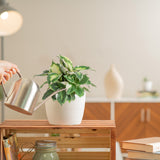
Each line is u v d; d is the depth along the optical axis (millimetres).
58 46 4590
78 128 1546
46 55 4574
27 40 4559
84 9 4602
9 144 1560
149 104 4180
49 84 1550
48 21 4578
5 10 3105
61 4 4590
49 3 4574
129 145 1649
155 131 4188
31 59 4559
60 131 1714
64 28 4590
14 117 2082
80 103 1584
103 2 4609
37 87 1412
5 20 3127
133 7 4617
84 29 4605
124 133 4160
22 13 4547
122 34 4625
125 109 4164
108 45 4617
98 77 4594
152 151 1570
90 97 4539
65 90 1553
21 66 4551
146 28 4633
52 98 1563
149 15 4633
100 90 4578
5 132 1704
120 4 4621
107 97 4211
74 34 4602
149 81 4383
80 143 1730
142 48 4637
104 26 4617
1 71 1516
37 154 1566
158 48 4645
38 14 4570
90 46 4609
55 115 1576
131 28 4633
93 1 4605
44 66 4570
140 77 4641
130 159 1637
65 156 1722
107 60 4621
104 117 4133
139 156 1613
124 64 4629
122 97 4598
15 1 4539
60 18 4590
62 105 1560
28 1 4559
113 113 4137
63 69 1580
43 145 1560
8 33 3238
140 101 4168
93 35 4613
